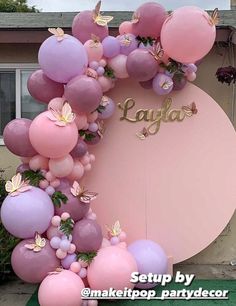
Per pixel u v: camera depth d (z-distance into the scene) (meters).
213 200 5.57
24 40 5.84
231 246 6.02
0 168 6.11
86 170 5.17
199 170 5.55
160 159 5.54
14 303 4.89
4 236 5.39
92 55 4.89
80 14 4.99
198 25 4.68
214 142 5.54
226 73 5.55
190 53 4.82
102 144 5.51
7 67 6.07
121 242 4.96
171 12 4.92
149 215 5.54
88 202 4.71
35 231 4.43
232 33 5.66
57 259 4.50
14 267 4.45
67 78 4.72
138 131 5.52
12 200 4.40
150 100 5.50
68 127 4.46
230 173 5.56
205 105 5.52
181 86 5.34
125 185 5.53
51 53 4.61
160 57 4.95
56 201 4.59
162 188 5.54
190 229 5.56
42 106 6.13
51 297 4.22
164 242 5.54
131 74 4.95
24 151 4.68
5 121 6.16
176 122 5.53
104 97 5.04
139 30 4.97
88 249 4.54
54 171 4.64
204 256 6.00
